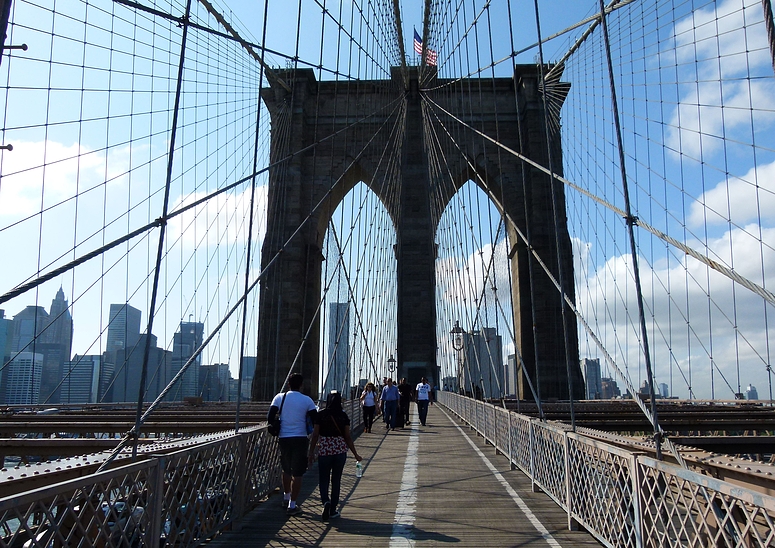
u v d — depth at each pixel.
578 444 6.71
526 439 10.04
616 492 5.52
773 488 5.73
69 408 21.52
